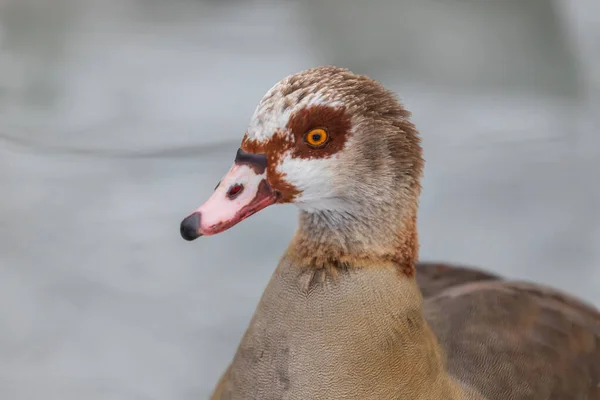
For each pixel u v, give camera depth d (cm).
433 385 444
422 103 1182
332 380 425
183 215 934
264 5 1466
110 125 1098
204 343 770
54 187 974
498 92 1222
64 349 759
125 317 797
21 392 709
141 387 722
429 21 1334
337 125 427
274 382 434
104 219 929
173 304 813
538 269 859
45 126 1091
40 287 827
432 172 1027
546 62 1279
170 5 1470
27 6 1377
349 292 430
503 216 949
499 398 507
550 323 559
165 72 1239
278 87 433
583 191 1000
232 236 912
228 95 1179
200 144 1062
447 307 558
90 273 850
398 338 429
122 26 1378
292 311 434
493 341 532
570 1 1380
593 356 564
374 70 1257
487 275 643
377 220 434
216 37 1357
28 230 905
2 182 976
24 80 1183
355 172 430
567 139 1109
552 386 527
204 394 716
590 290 829
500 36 1294
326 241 436
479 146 1084
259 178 434
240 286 838
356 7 1354
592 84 1241
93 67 1248
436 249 884
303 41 1332
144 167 1018
